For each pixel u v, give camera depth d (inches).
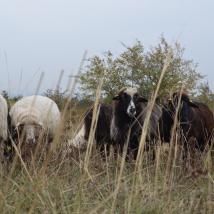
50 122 506.3
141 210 219.0
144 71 587.2
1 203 189.6
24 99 519.5
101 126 574.6
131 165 365.4
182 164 316.5
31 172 230.1
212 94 577.0
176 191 265.7
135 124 525.0
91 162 299.6
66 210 224.4
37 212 217.5
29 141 409.7
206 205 239.5
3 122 455.2
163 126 523.5
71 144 280.2
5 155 450.9
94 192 258.1
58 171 276.5
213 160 349.1
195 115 532.1
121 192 246.2
